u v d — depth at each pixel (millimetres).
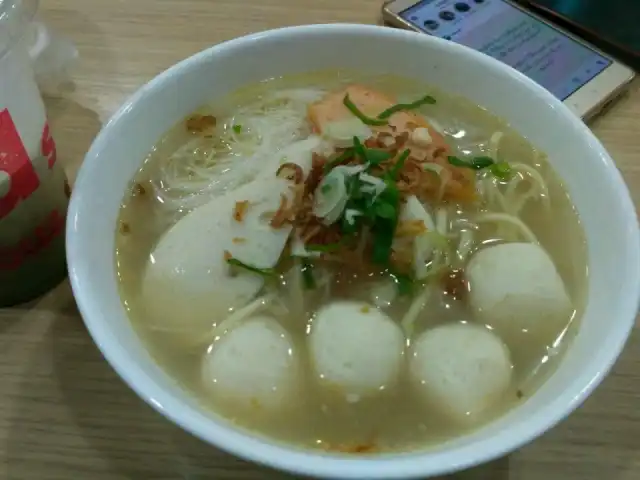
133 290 219
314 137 257
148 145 246
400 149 238
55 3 361
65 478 213
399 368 208
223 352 202
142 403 228
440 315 222
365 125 251
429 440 194
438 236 229
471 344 205
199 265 218
